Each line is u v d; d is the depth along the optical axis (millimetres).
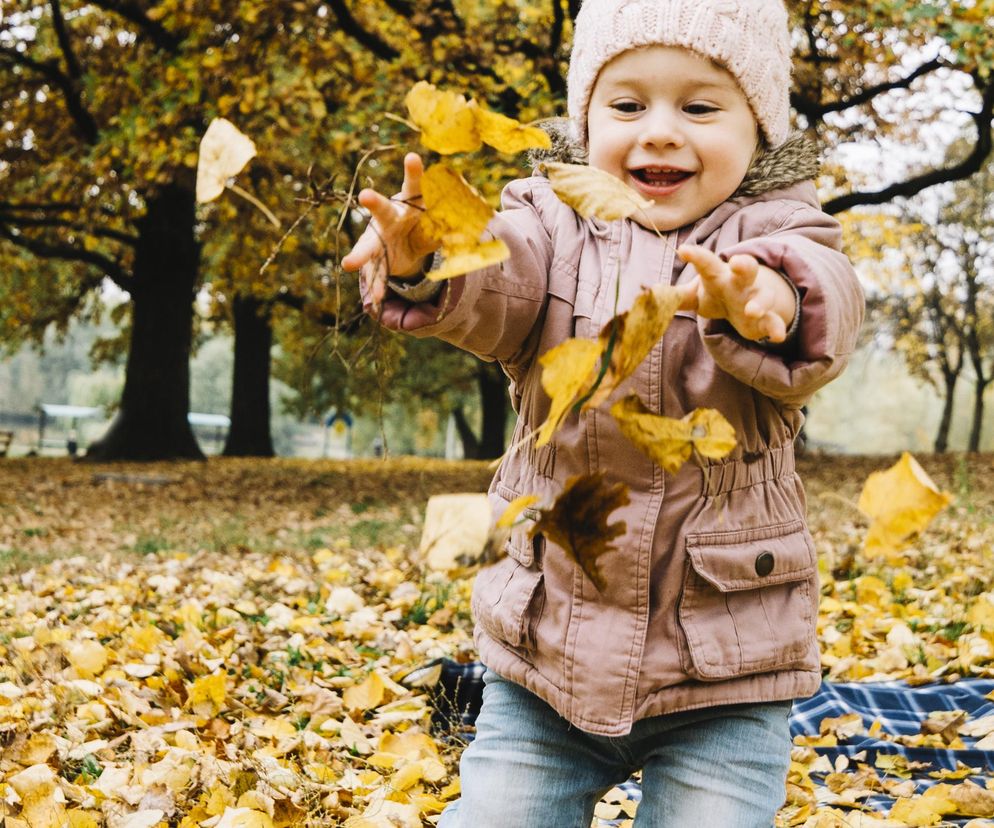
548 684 1857
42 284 23375
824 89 11273
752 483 1841
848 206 12203
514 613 1891
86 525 10039
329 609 5191
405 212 1425
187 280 19141
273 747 3281
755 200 1879
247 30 10164
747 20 1807
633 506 1807
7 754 2947
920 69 10766
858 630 4707
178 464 18406
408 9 10156
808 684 1868
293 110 9938
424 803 2871
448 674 3998
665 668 1787
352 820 2605
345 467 21125
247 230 11500
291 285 16562
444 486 15047
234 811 2520
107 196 14977
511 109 9836
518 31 10672
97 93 12352
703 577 1788
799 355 1502
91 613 5160
